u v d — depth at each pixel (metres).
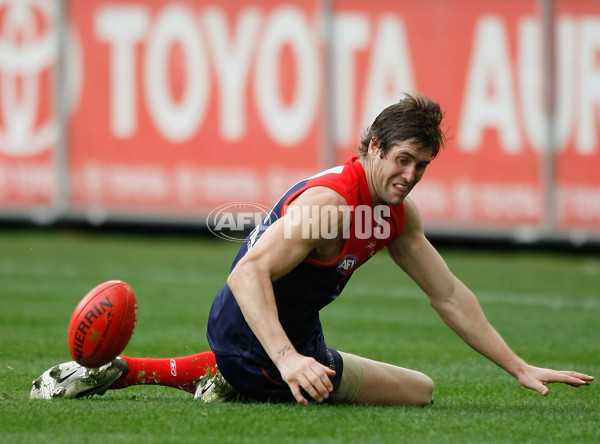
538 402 16.78
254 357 14.56
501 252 55.00
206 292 35.06
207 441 12.33
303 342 14.78
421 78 52.09
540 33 52.53
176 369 15.78
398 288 38.91
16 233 52.91
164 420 13.51
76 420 13.50
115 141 50.75
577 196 52.72
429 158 13.85
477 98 52.16
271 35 51.41
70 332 14.24
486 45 52.28
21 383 17.58
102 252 46.81
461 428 13.48
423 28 52.06
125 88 50.84
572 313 33.12
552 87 52.53
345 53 51.72
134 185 50.97
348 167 14.13
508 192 52.25
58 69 50.44
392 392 15.38
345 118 51.84
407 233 15.42
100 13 50.69
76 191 50.66
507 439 12.90
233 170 51.31
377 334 27.33
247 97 51.31
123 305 14.27
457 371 21.09
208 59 51.09
